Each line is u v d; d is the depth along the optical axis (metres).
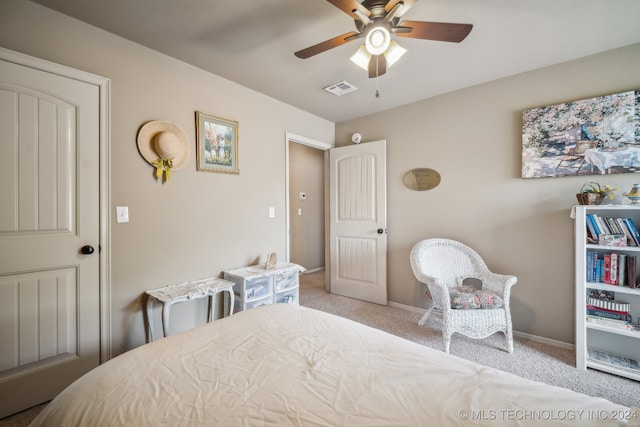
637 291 1.75
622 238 1.82
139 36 1.87
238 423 0.67
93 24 1.75
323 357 0.97
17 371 1.52
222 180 2.46
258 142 2.77
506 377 0.86
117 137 1.86
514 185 2.43
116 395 0.77
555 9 1.62
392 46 1.74
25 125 1.53
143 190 1.98
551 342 2.27
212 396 0.77
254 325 1.24
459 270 2.56
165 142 1.98
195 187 2.27
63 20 1.65
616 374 1.83
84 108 1.72
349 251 3.48
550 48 2.02
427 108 2.92
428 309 2.82
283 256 2.99
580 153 2.11
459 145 2.72
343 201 3.52
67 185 1.66
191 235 2.25
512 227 2.44
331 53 2.08
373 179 3.27
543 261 2.30
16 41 1.50
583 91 2.13
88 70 1.74
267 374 0.87
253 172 2.72
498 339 2.37
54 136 1.62
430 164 2.91
